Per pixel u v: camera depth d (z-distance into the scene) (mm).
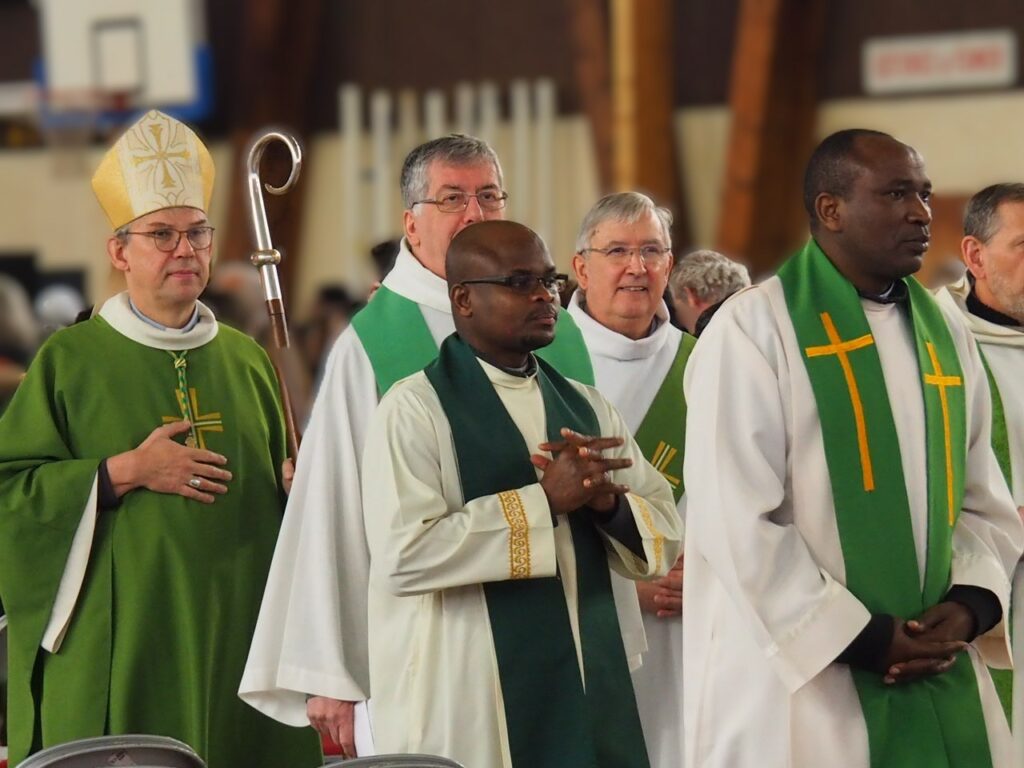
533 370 11578
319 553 12430
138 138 13859
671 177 44125
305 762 14273
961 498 11594
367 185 47438
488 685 11023
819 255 11617
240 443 14102
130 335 14016
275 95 47344
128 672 13438
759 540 10922
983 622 11195
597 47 44312
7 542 13375
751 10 42156
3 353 22906
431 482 11047
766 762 11172
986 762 11336
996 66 41688
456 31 46750
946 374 11625
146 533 13500
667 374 14680
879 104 42656
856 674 11164
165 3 47531
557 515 11008
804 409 11281
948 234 42094
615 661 11289
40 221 49031
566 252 46250
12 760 13633
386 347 12961
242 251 47500
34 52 48719
